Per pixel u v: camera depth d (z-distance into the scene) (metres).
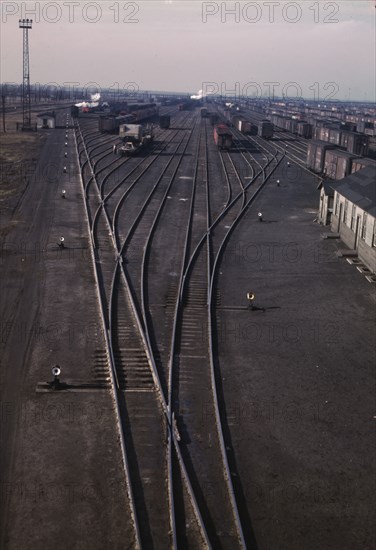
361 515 9.98
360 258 24.94
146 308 19.17
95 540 9.27
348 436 12.30
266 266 24.25
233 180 46.91
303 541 9.38
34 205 34.06
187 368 15.21
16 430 12.09
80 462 11.16
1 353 15.42
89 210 33.53
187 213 34.25
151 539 9.34
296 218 33.66
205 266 24.02
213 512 10.01
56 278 21.58
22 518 9.67
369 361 15.77
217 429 12.44
